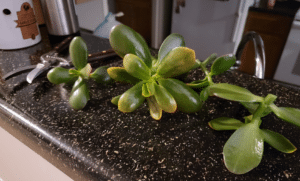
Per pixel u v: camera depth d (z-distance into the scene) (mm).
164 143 177
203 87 199
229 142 154
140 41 180
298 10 914
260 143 152
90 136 183
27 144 203
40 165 218
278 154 166
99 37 431
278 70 1037
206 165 160
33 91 243
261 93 242
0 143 278
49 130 188
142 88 168
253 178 150
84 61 230
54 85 255
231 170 141
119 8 1324
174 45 188
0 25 330
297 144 176
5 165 308
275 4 994
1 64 316
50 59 302
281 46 979
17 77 272
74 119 201
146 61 183
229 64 193
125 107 165
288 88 251
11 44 351
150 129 191
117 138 182
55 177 207
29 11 350
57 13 382
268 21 958
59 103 223
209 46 1166
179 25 1189
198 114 208
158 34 1266
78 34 434
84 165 162
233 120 188
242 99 158
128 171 154
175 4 1132
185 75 207
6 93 239
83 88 213
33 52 356
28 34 361
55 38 410
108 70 178
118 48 179
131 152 169
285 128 191
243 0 958
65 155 171
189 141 179
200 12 1082
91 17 636
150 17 1231
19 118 203
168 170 156
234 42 1084
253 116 172
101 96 234
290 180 149
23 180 281
